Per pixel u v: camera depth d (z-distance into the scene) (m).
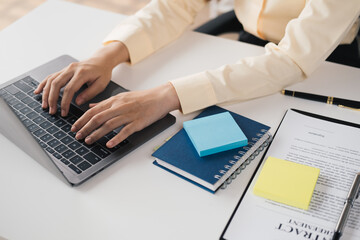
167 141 0.79
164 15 1.11
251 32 1.24
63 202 0.71
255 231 0.64
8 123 0.70
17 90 0.95
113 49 1.02
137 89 0.96
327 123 0.83
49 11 1.26
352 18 0.90
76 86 0.90
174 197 0.71
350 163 0.74
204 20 2.41
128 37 1.04
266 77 0.91
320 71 0.98
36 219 0.69
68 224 0.68
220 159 0.75
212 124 0.80
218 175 0.71
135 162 0.78
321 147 0.78
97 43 1.12
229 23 1.36
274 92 0.92
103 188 0.73
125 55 1.03
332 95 0.91
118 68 1.03
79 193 0.72
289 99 0.91
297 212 0.67
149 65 1.04
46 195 0.72
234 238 0.64
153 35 1.07
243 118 0.84
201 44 1.10
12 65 1.05
